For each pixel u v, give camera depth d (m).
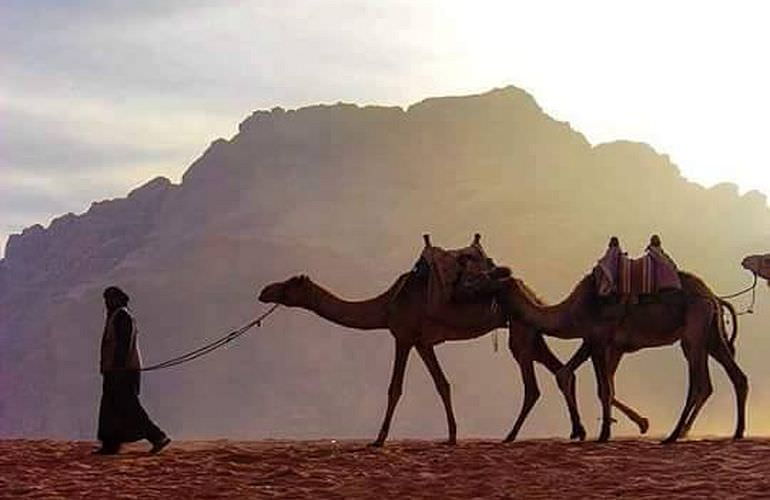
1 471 19.97
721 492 16.44
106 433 21.89
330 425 122.44
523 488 17.41
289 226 148.38
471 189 152.38
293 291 23.64
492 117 163.38
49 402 134.50
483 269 23.30
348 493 17.38
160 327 131.50
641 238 138.62
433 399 121.19
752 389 112.69
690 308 22.62
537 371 118.31
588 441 22.94
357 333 128.12
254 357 127.81
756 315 123.00
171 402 126.56
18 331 153.88
